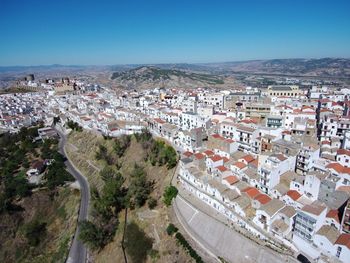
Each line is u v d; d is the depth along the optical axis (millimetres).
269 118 137500
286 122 136375
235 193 85938
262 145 113750
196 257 71062
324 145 113188
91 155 164125
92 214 104125
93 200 118688
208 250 73562
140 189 106750
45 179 144875
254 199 79500
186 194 98750
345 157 95250
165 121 167875
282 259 64625
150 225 93438
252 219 77250
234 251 70938
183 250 75688
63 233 108125
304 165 97438
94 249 94750
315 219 63406
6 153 178625
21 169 160375
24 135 199125
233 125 130000
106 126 175750
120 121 183625
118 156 150875
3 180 144625
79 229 103625
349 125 119750
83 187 136250
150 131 168500
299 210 66875
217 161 102125
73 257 92688
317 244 64000
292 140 111188
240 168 98562
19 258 103000
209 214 84750
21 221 120188
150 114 198125
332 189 75688
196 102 177375
